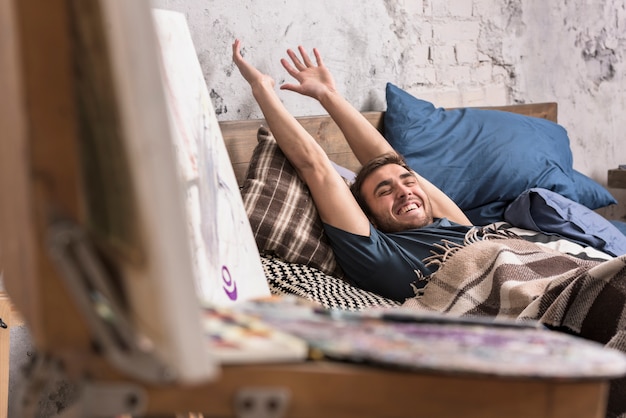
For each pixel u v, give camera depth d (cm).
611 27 422
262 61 286
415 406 73
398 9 330
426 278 229
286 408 71
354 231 233
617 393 152
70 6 66
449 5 349
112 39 59
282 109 243
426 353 72
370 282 234
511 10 374
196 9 265
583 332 169
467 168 296
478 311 208
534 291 199
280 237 227
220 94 274
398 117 301
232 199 167
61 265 65
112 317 69
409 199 252
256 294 166
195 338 60
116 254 66
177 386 69
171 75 150
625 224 328
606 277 168
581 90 412
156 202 59
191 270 60
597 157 423
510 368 69
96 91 63
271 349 71
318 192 236
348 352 72
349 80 315
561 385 75
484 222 293
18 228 74
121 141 60
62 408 230
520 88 383
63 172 68
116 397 67
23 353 229
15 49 69
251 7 281
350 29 313
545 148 313
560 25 397
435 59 347
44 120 67
